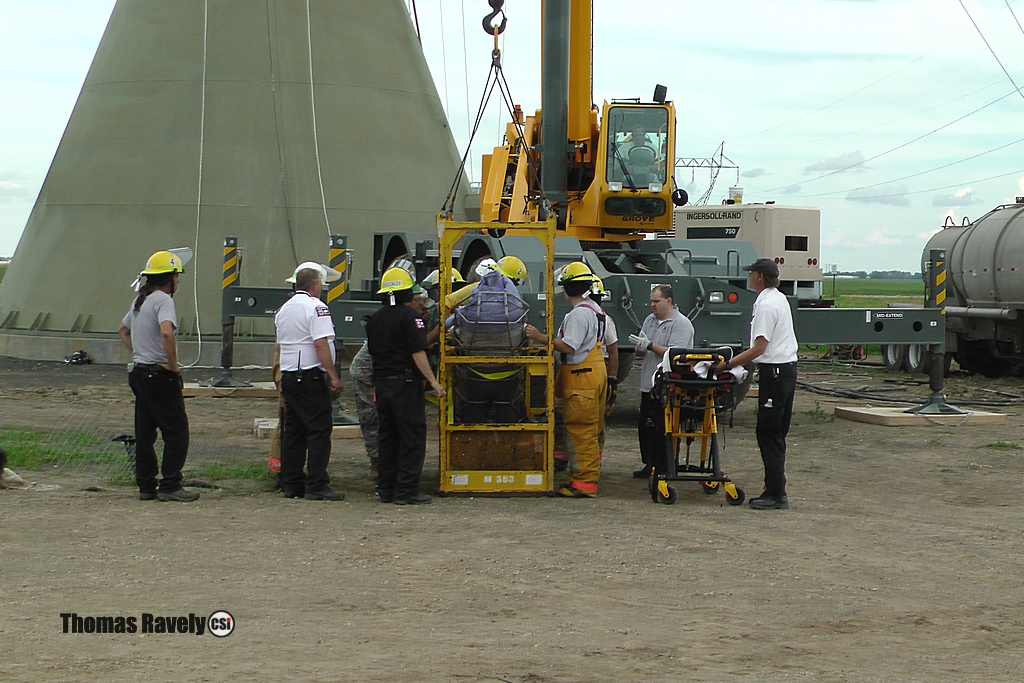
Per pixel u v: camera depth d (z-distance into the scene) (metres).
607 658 5.29
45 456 11.09
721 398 9.48
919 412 15.27
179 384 9.08
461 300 9.99
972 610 6.34
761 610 6.25
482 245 15.44
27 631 5.47
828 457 12.24
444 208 10.15
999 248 21.17
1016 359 21.84
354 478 10.68
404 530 8.16
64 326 23.61
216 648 5.29
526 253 14.35
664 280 13.84
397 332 9.24
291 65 24.64
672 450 9.60
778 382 9.16
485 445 9.80
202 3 24.86
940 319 14.78
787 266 33.75
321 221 23.91
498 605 6.23
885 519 8.91
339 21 25.48
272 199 23.72
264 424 13.49
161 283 9.03
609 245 16.47
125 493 9.41
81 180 24.45
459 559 7.29
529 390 10.09
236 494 9.55
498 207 17.33
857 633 5.86
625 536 8.09
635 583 6.77
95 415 15.00
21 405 15.98
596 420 9.73
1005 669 5.29
